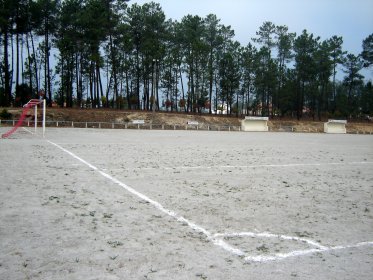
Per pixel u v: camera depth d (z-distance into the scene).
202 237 5.37
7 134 27.50
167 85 69.88
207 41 67.25
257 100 80.44
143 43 58.16
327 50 73.00
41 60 61.03
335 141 35.25
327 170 13.61
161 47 58.94
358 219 6.70
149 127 52.47
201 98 71.31
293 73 74.81
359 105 89.56
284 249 4.97
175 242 5.11
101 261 4.33
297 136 44.62
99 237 5.21
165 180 10.24
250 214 6.80
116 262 4.31
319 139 38.34
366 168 14.59
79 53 57.84
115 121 52.25
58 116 48.81
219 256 4.62
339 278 4.06
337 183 10.75
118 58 59.81
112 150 18.27
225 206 7.38
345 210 7.38
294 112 88.75
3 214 6.22
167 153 17.67
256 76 71.12
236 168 13.21
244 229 5.84
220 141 28.62
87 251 4.64
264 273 4.13
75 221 5.96
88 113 52.00
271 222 6.30
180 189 9.03
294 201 8.05
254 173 12.16
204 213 6.77
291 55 73.56
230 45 68.44
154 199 7.82
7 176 9.85
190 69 66.88
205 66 67.44
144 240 5.15
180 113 64.81
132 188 8.95
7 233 5.25
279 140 33.16
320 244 5.23
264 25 71.94
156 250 4.76
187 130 52.03
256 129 59.56
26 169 11.21
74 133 33.72
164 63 64.88
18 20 50.97
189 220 6.27
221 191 8.95
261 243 5.18
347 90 101.50
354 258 4.71
